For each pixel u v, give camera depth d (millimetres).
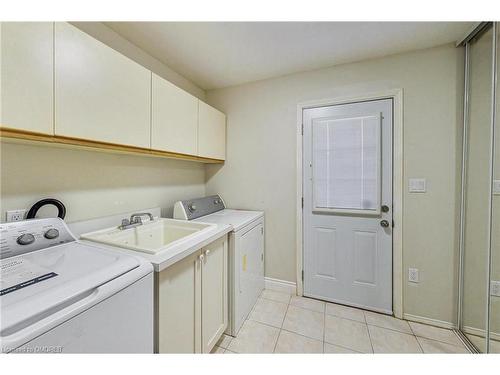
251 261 1919
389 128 1813
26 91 823
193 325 1225
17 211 1032
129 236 1435
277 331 1654
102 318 680
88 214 1338
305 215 2133
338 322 1754
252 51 1754
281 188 2227
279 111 2205
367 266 1915
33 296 577
